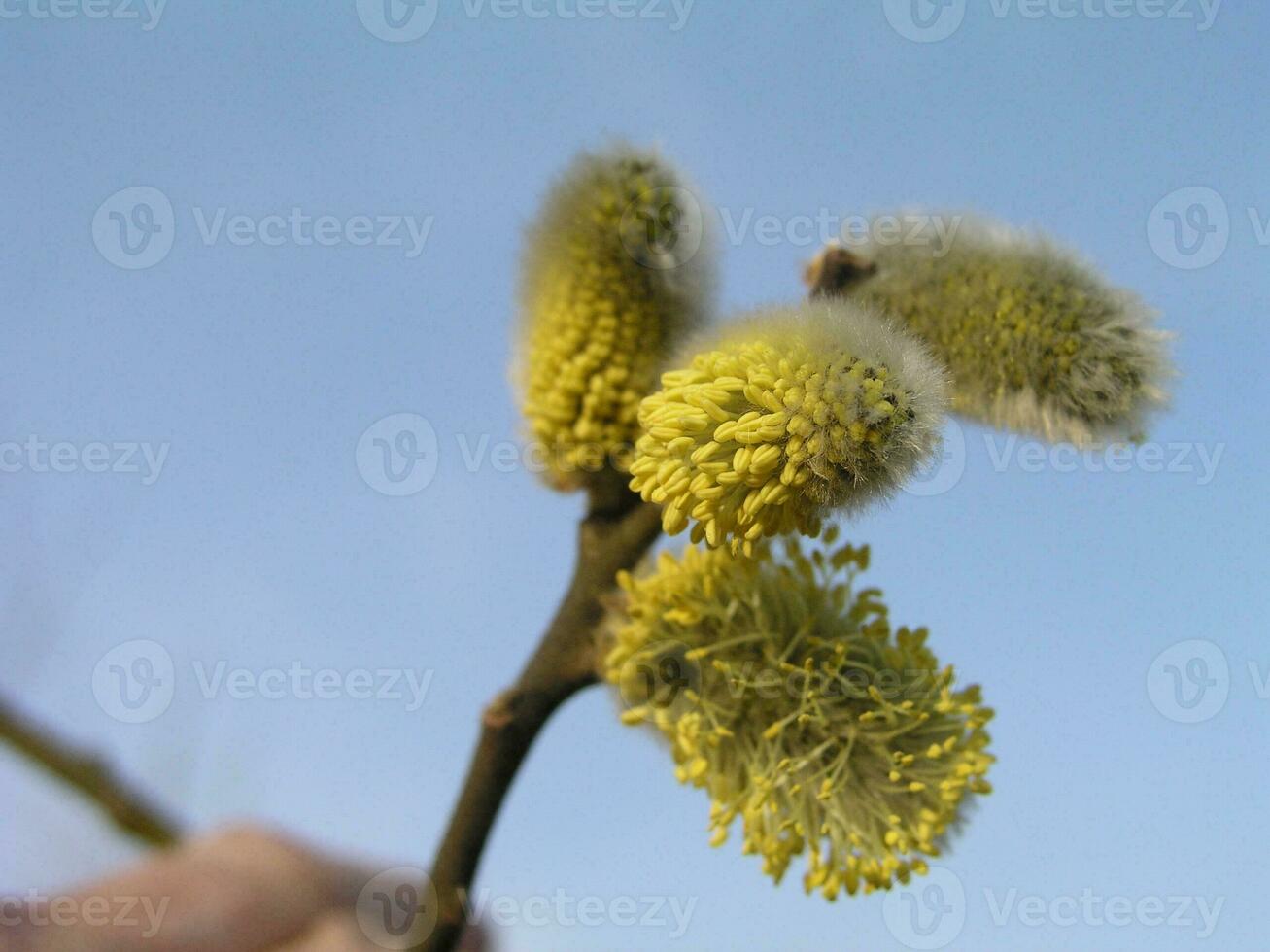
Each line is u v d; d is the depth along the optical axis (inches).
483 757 5.9
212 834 7.1
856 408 4.8
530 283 6.0
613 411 5.8
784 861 5.8
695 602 5.8
